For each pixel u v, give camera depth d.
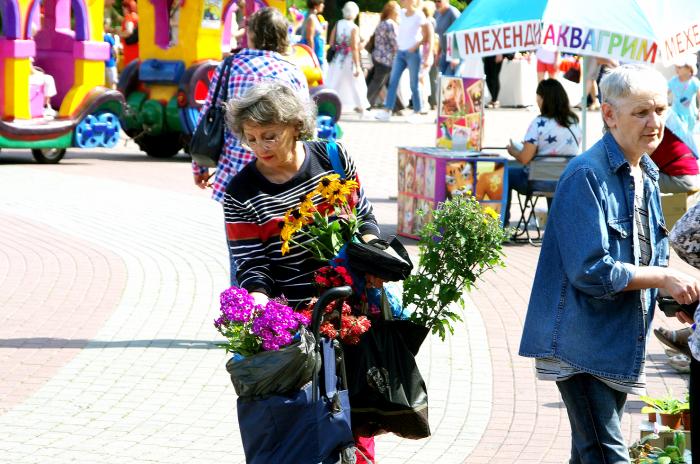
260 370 6.23
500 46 17.80
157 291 14.80
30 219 19.30
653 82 6.79
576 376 6.96
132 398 10.75
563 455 9.39
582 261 6.71
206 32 26.81
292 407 6.32
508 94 44.44
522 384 11.34
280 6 27.91
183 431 9.95
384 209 21.36
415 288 7.15
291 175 7.03
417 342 7.09
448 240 7.16
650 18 16.56
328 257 6.95
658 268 6.69
